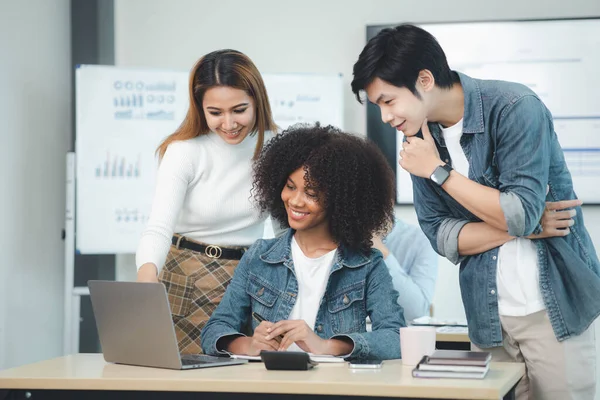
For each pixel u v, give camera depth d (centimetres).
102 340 180
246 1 432
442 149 207
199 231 227
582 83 405
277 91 406
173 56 435
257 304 199
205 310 222
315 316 195
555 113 406
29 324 396
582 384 198
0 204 373
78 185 399
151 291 166
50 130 416
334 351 179
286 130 211
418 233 326
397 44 192
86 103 400
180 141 224
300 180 194
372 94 196
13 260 384
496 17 417
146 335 170
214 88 214
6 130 379
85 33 420
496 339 204
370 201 198
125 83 402
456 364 152
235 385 149
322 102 407
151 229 212
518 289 200
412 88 192
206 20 434
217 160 224
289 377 153
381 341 182
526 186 189
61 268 426
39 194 407
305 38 429
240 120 217
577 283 197
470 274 207
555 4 414
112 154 400
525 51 408
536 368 201
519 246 200
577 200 197
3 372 165
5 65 378
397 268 286
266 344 180
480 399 139
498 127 195
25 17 393
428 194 212
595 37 404
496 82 200
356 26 426
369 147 204
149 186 401
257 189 211
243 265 204
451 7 419
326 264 197
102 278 420
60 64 424
